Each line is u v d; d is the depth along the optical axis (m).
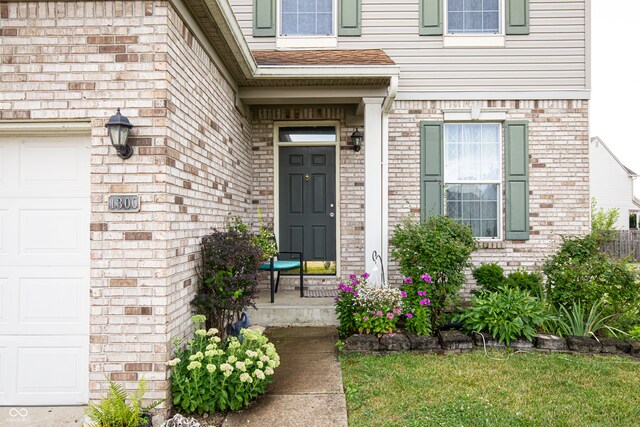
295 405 3.27
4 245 3.36
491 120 6.47
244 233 4.52
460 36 6.47
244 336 3.58
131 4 3.18
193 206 3.77
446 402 3.20
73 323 3.35
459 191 6.57
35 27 3.19
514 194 6.37
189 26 3.62
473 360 4.10
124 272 3.12
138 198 3.13
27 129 3.27
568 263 5.04
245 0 6.63
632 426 2.87
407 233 5.06
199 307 3.70
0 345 3.34
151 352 3.09
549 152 6.43
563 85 6.45
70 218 3.38
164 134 3.14
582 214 6.38
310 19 6.68
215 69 4.48
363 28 6.56
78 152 3.39
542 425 2.87
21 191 3.38
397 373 3.77
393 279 6.41
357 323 4.55
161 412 3.05
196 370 3.10
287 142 6.70
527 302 4.70
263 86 5.58
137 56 3.17
